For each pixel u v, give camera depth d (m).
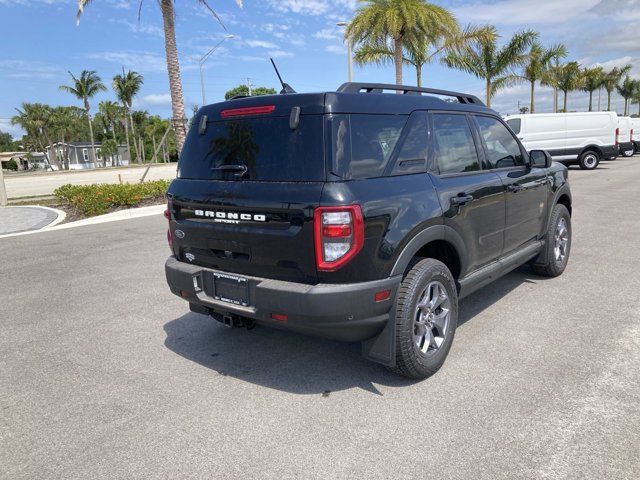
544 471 2.48
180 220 3.75
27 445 2.89
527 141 20.08
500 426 2.87
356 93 3.25
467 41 20.55
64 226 11.48
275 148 3.17
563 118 20.05
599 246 7.04
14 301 5.72
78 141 82.62
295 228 2.99
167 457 2.73
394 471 2.53
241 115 3.39
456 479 2.45
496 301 4.96
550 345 3.90
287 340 4.31
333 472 2.54
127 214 12.69
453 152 3.88
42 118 70.50
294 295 2.97
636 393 3.15
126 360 4.01
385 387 3.39
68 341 4.46
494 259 4.33
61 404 3.34
